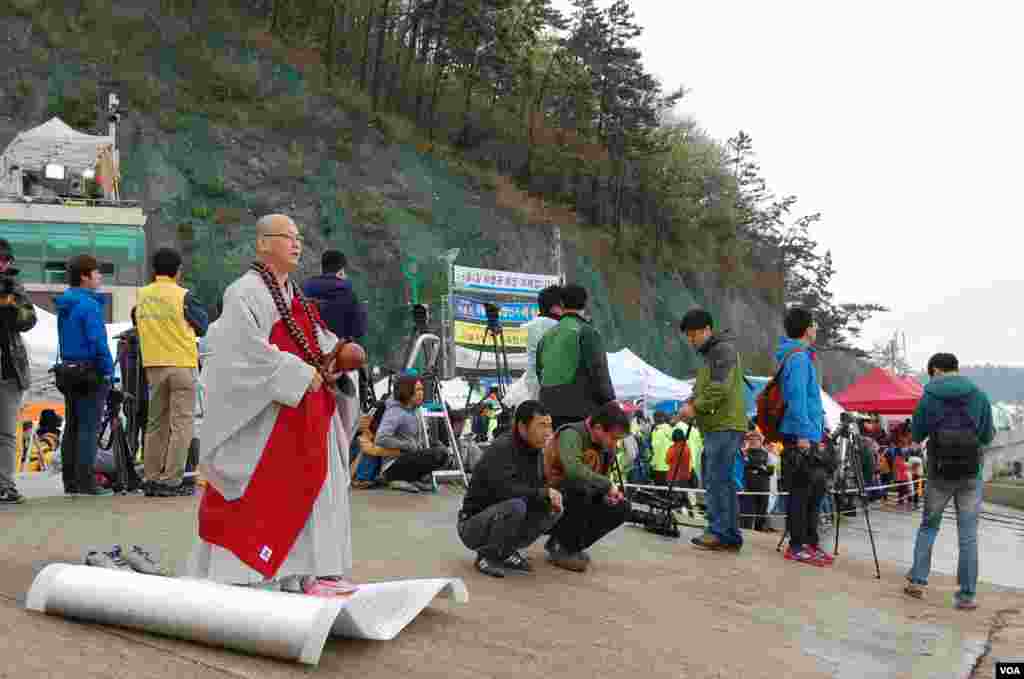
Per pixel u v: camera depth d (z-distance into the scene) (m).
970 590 7.13
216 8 57.00
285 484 3.97
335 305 7.79
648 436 16.75
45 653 3.21
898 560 10.62
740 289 77.19
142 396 8.61
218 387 3.98
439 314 46.09
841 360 86.31
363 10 67.06
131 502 7.45
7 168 31.67
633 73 68.88
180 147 47.22
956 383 7.40
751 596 6.34
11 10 48.00
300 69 56.62
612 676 4.03
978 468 7.22
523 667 3.94
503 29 63.78
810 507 8.35
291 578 4.09
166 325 7.95
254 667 3.32
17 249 29.38
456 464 10.84
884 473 20.66
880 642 5.54
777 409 8.26
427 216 51.84
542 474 6.22
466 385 19.09
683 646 4.73
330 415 4.20
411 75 67.69
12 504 6.98
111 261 29.86
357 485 9.74
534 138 69.88
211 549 3.97
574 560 6.41
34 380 15.48
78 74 47.66
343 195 50.09
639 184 70.56
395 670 3.61
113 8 52.53
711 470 8.15
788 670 4.57
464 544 6.03
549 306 8.19
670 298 65.94
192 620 3.47
